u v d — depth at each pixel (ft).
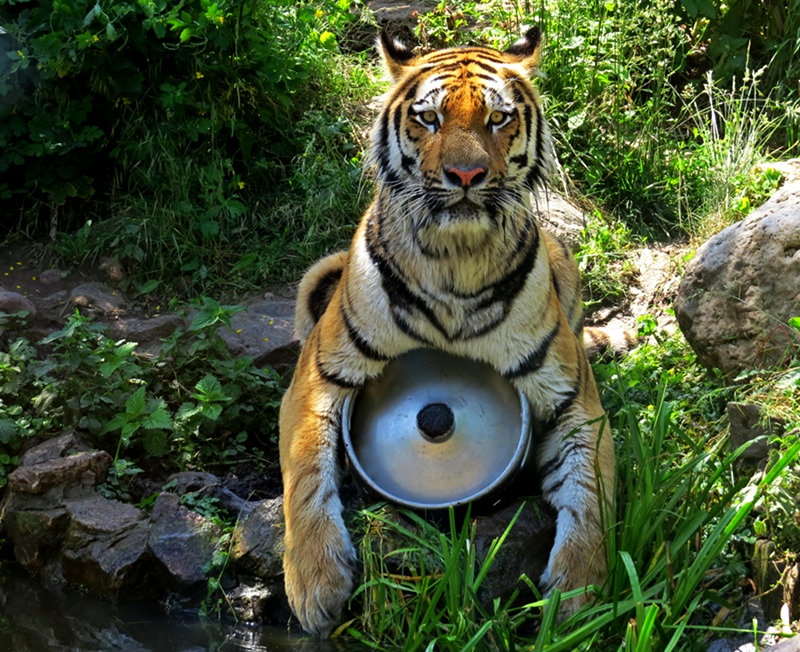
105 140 25.20
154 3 24.06
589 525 15.72
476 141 15.35
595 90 27.58
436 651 14.69
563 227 24.63
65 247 24.26
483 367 16.72
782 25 29.50
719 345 19.16
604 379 20.38
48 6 24.53
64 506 17.51
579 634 13.26
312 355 17.15
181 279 24.00
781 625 14.53
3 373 19.57
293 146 26.68
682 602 14.16
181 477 18.16
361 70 28.58
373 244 16.47
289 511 15.99
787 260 18.52
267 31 26.23
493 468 16.26
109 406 19.40
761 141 27.48
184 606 16.40
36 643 15.47
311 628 15.44
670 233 25.84
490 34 28.81
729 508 15.58
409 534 15.38
